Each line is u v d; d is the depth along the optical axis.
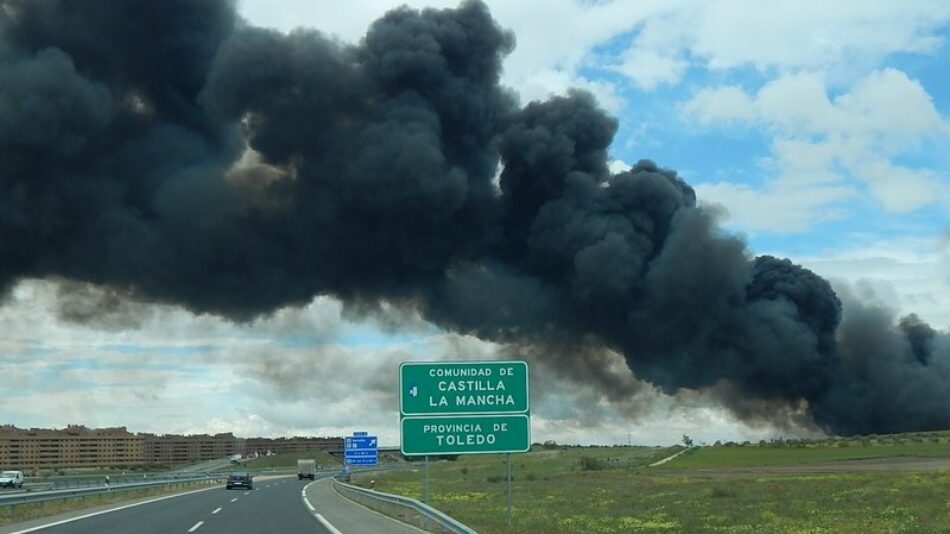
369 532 24.06
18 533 23.86
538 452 188.38
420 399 23.14
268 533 23.84
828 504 36.56
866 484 50.09
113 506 38.16
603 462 116.25
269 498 46.91
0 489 58.59
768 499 41.59
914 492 41.22
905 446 103.19
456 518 29.66
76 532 24.23
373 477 101.38
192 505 39.00
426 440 23.00
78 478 72.19
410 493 58.50
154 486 57.47
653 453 147.88
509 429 23.20
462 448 23.02
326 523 27.56
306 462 103.56
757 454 110.62
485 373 23.36
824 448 111.31
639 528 27.58
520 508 39.44
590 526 28.14
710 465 96.38
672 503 41.53
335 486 64.00
